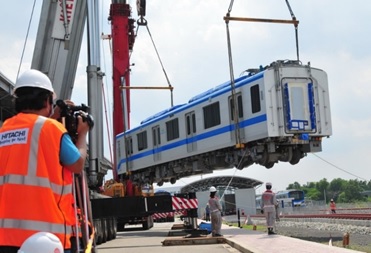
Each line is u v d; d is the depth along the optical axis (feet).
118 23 100.37
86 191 12.43
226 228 82.07
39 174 10.18
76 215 11.33
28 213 10.05
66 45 38.93
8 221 10.08
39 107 11.02
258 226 102.17
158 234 78.69
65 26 38.86
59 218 10.26
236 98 63.57
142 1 98.48
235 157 66.49
